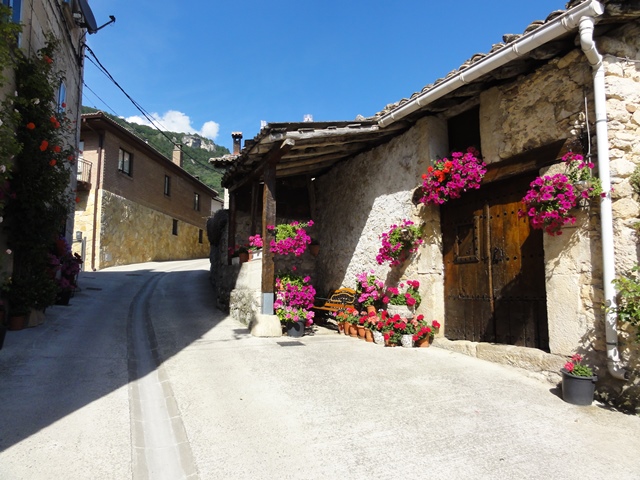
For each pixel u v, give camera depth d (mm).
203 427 3277
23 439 2951
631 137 4004
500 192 5281
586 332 4035
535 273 4789
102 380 4223
